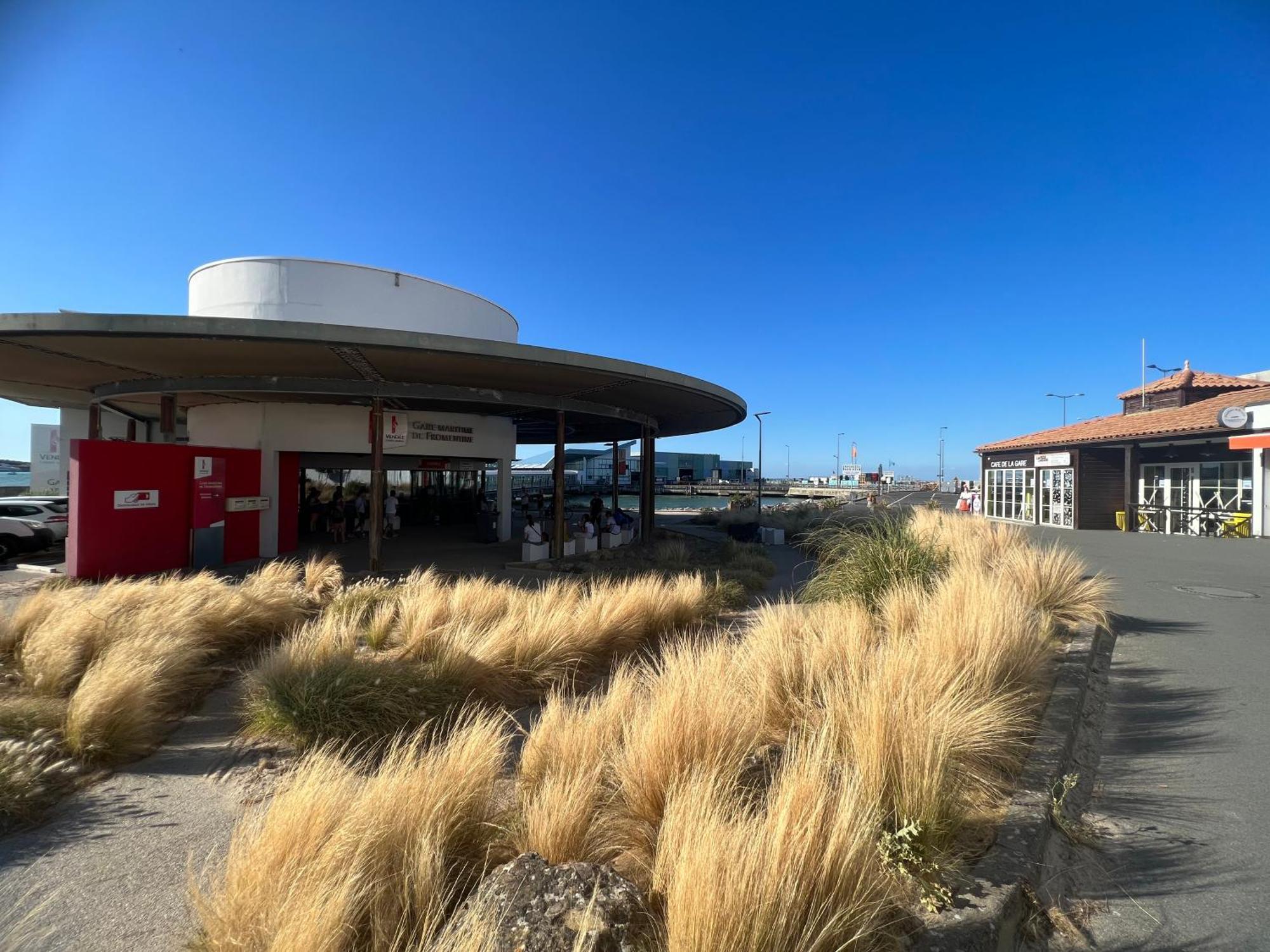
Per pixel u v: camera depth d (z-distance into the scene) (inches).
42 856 112.0
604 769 123.0
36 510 549.6
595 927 73.3
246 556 505.4
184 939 90.0
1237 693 191.0
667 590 313.6
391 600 291.7
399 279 585.9
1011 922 88.1
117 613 229.8
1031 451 1036.5
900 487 3083.2
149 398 548.7
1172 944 88.1
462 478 912.9
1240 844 112.9
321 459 699.4
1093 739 159.5
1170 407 971.3
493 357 384.5
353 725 160.2
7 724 154.7
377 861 89.4
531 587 398.3
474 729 127.0
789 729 144.7
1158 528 805.2
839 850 81.8
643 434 678.5
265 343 346.9
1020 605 222.1
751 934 71.5
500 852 102.1
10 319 327.0
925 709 126.5
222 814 127.0
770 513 1065.5
